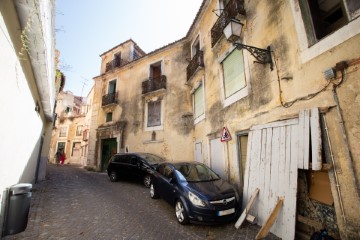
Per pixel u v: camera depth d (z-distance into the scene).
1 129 2.70
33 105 5.06
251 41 6.02
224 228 4.59
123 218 5.09
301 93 4.09
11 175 3.51
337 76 3.35
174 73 13.33
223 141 7.19
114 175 10.34
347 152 3.13
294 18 4.38
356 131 3.03
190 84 11.86
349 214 3.04
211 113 8.71
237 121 6.52
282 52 4.72
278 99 4.74
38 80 4.89
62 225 4.50
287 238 3.78
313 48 3.85
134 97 15.42
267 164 4.75
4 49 2.57
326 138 3.48
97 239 3.91
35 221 4.61
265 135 5.03
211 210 4.44
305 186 4.06
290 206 3.90
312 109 3.75
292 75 4.36
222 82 7.78
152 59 14.98
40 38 3.29
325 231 3.23
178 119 12.27
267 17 5.35
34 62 4.07
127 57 17.44
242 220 4.60
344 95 3.23
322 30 3.97
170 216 5.32
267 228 3.99
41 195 6.94
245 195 5.26
